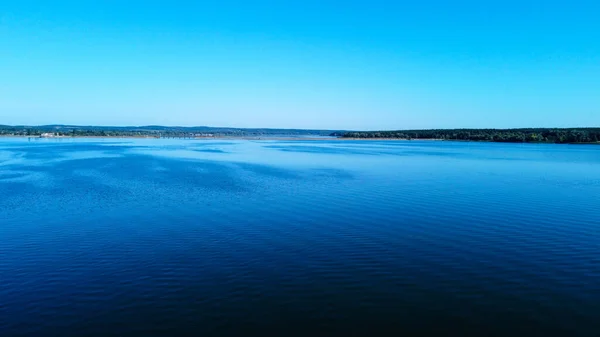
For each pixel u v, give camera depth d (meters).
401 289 15.96
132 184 40.56
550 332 12.96
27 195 34.03
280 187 39.34
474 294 15.52
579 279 16.88
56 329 13.15
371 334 12.91
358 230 24.03
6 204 30.39
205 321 13.64
